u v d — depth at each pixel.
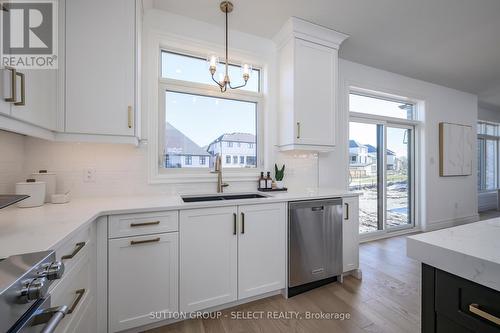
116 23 1.58
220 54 2.35
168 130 2.21
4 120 0.98
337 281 2.18
